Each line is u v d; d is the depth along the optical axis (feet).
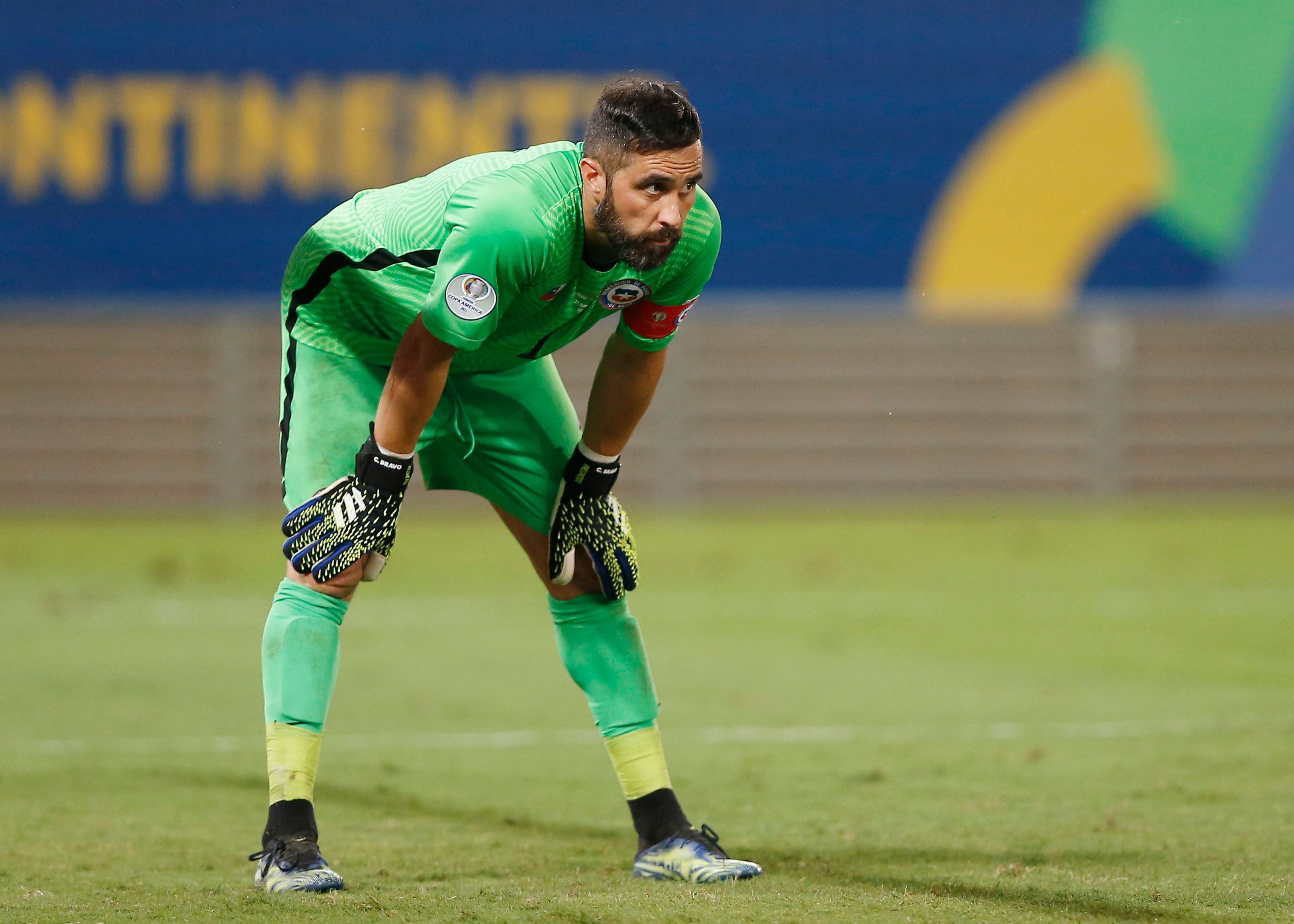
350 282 33.04
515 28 161.27
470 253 29.84
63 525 151.74
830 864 35.78
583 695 67.82
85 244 159.74
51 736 57.72
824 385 164.35
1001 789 46.52
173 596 106.32
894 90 163.12
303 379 33.91
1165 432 164.25
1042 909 29.99
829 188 164.14
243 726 60.23
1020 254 163.63
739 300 164.66
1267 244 161.58
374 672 74.69
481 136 161.68
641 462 163.12
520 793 47.03
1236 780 47.44
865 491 164.66
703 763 51.80
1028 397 164.14
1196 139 160.76
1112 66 161.27
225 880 33.91
